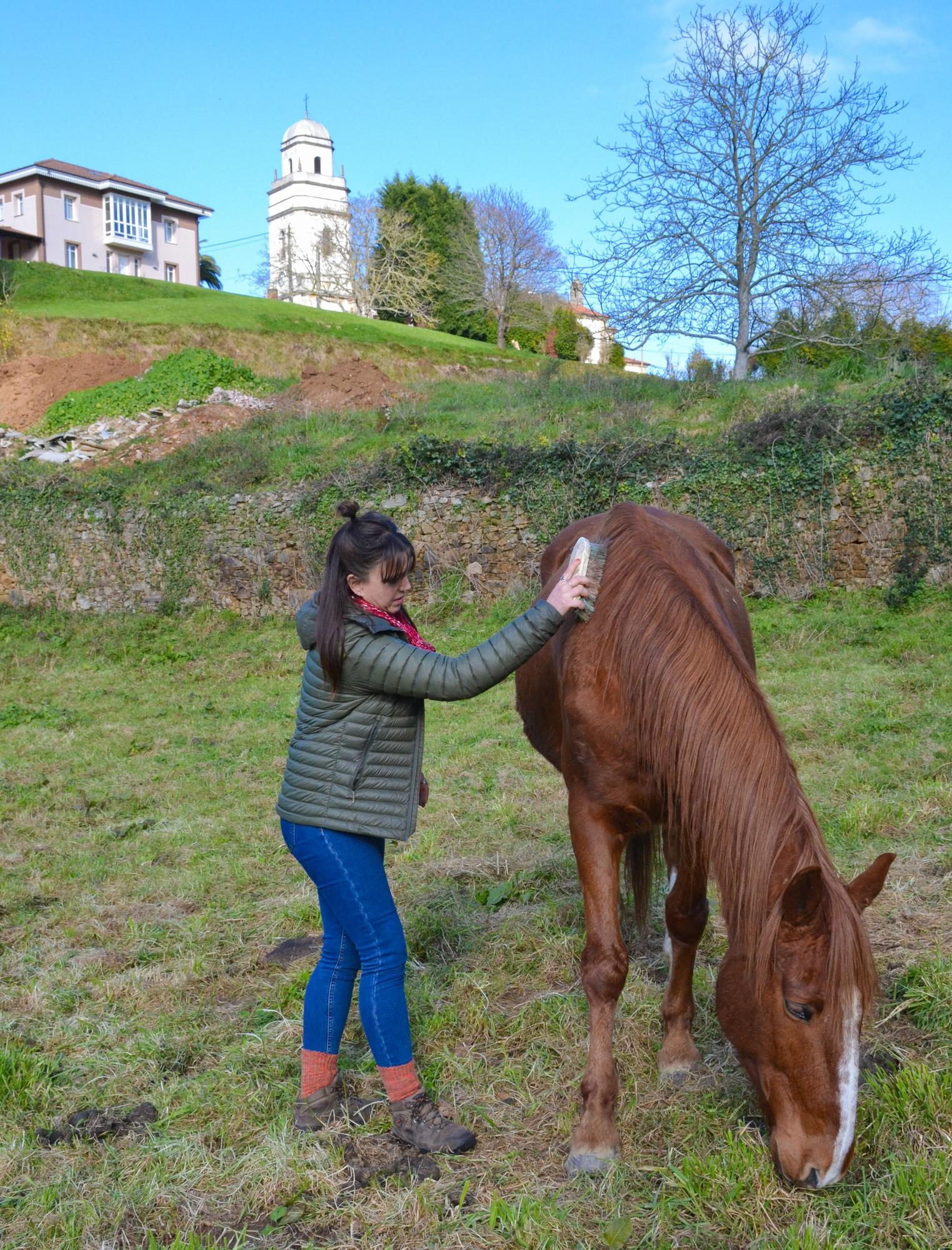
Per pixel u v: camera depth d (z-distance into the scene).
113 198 45.72
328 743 2.37
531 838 4.69
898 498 9.88
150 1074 2.82
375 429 14.54
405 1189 2.22
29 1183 2.32
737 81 14.64
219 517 12.76
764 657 8.28
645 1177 2.19
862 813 4.23
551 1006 2.99
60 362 20.45
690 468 10.87
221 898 4.29
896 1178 2.00
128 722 8.36
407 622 2.54
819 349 17.89
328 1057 2.48
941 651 7.86
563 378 17.23
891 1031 2.67
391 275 46.03
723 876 1.98
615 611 2.36
